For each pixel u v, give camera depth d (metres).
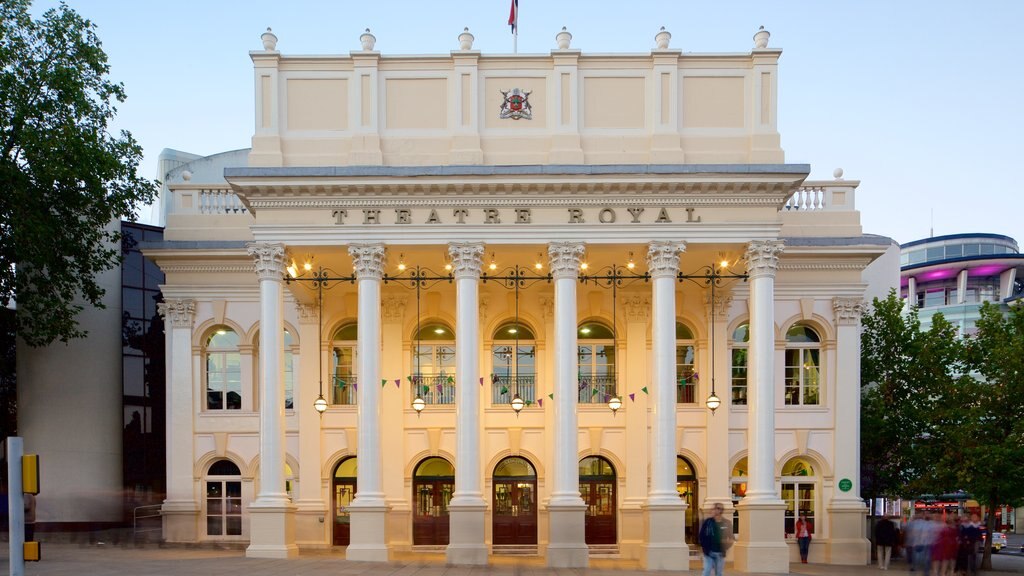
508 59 23.47
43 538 26.80
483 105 23.42
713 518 17.38
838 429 26.45
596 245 22.39
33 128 23.69
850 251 26.48
